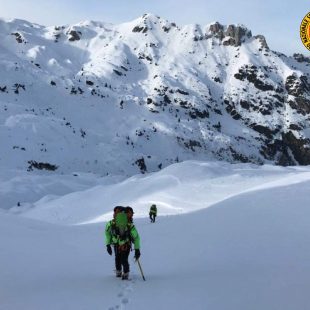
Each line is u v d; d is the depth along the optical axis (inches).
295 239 486.3
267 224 636.1
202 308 257.3
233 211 872.3
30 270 426.0
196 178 3016.7
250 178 2886.3
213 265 412.5
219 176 3112.7
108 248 388.8
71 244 692.1
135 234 378.6
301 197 880.3
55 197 3981.3
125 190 2945.4
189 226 800.9
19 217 1033.5
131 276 395.9
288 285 290.8
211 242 562.3
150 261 493.0
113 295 305.3
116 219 381.4
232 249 485.7
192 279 347.6
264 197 983.6
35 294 317.4
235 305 258.2
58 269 442.6
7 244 581.9
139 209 2313.0
